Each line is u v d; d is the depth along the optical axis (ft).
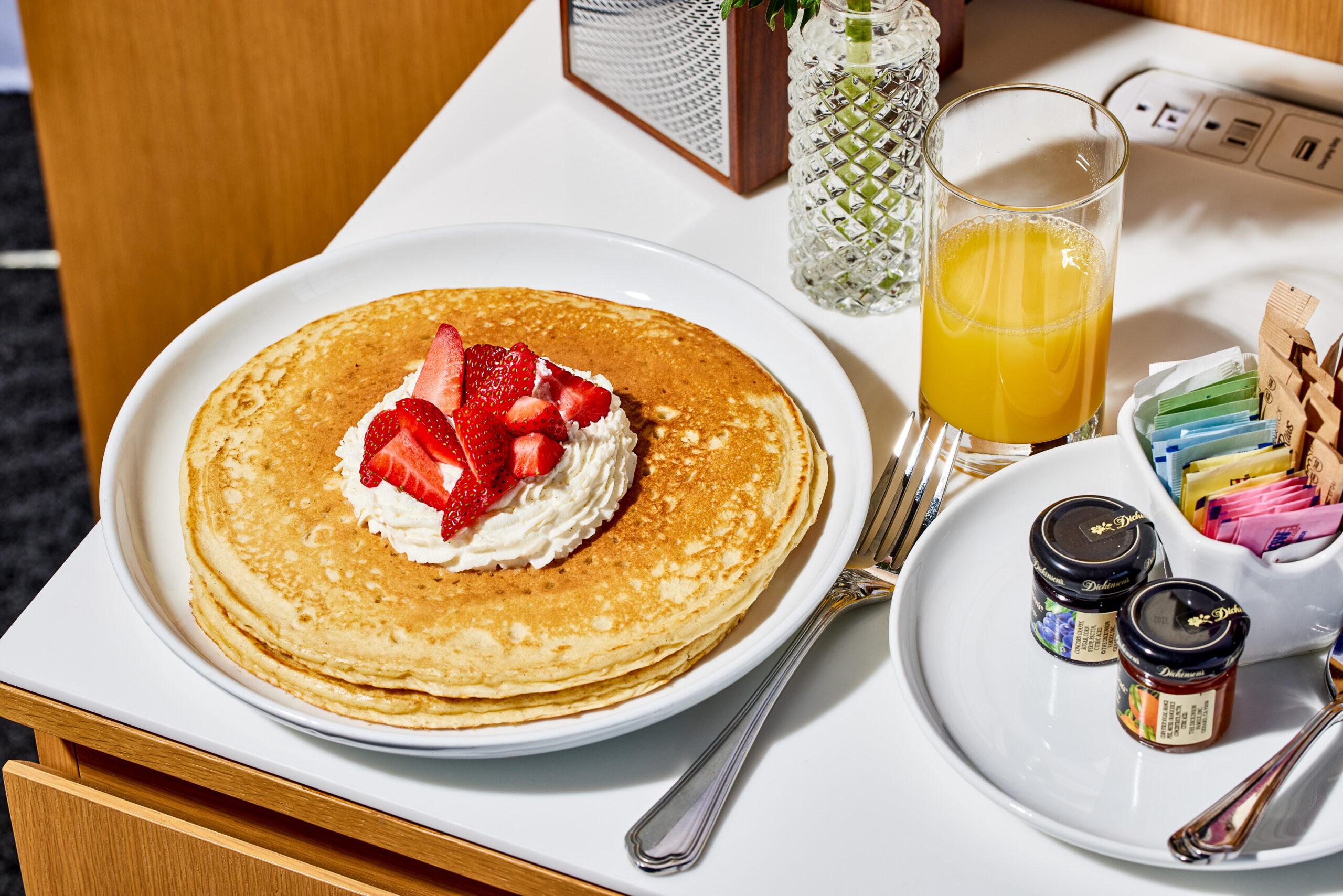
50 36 6.55
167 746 3.09
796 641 3.07
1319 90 4.52
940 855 2.74
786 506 3.29
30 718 3.22
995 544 3.30
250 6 6.25
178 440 3.63
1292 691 2.94
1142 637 2.68
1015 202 3.75
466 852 2.92
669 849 2.74
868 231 3.87
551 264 4.09
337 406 3.59
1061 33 4.89
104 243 7.24
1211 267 4.03
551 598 3.10
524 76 5.03
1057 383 3.34
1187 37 4.80
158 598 3.22
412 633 3.01
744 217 4.39
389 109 6.61
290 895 3.33
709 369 3.68
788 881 2.72
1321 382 2.84
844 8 3.51
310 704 2.94
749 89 4.17
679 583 3.12
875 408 3.78
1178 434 2.99
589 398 3.31
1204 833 2.48
